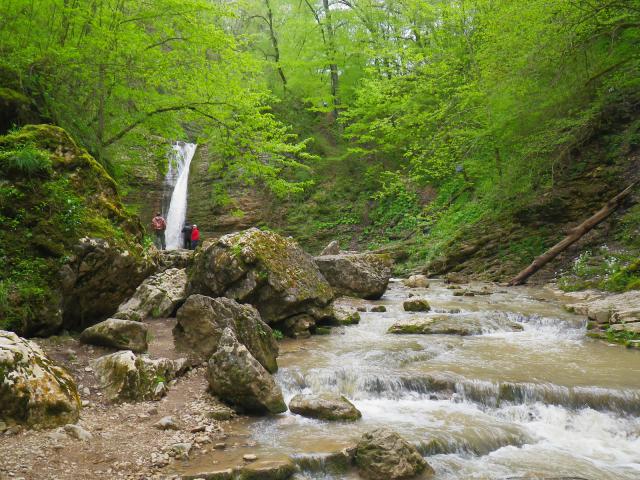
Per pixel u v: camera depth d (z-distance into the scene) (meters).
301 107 31.59
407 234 24.55
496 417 6.69
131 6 13.97
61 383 5.93
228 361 6.66
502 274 17.70
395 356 8.58
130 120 15.11
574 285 14.55
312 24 29.86
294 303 10.26
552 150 17.20
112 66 13.59
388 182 28.20
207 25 14.55
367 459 5.21
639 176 16.55
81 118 13.41
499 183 18.08
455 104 20.56
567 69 14.89
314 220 28.56
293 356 8.78
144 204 26.75
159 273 11.41
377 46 27.69
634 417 6.65
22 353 5.75
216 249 10.29
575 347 9.43
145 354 7.76
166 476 4.78
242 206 28.81
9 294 7.32
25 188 8.02
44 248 7.86
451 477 5.16
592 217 15.82
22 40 11.84
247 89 16.55
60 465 4.79
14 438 5.12
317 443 5.63
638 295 11.49
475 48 20.25
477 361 8.48
